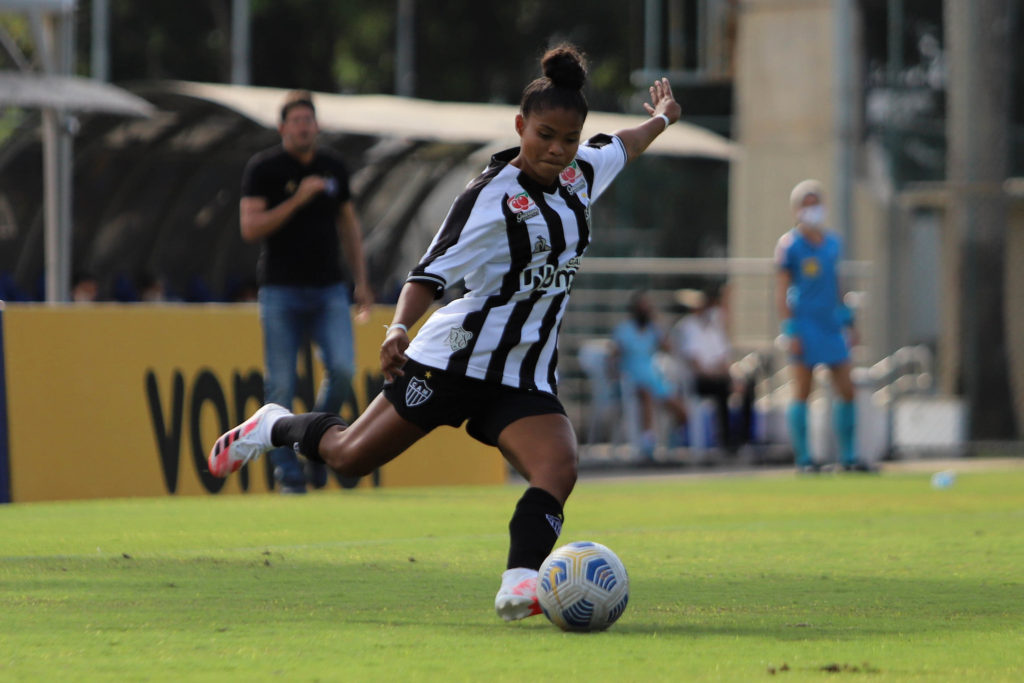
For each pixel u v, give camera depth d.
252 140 66.19
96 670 13.25
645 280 69.94
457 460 45.19
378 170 66.56
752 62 78.56
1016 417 66.81
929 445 66.31
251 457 19.30
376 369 43.59
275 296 35.16
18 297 58.22
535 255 16.66
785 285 50.34
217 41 157.25
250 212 34.41
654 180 110.00
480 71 161.88
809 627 16.14
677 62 84.38
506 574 15.96
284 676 12.94
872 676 13.04
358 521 30.22
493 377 16.80
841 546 25.98
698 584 20.27
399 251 74.75
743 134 79.12
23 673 13.11
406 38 147.62
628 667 13.44
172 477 38.84
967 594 19.31
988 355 66.62
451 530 28.42
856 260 70.62
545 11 160.75
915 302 81.25
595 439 62.28
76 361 37.34
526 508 16.12
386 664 13.56
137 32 154.38
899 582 20.62
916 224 81.12
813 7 76.69
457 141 64.06
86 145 59.97
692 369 61.91
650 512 34.06
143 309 38.56
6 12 48.91
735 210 79.31
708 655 14.15
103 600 18.16
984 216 66.31
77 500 37.03
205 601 18.11
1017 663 13.80
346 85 163.38
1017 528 29.91
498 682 12.66
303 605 17.77
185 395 39.22
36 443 36.50
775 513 33.88
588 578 15.45
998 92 65.81
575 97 16.20
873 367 67.31
